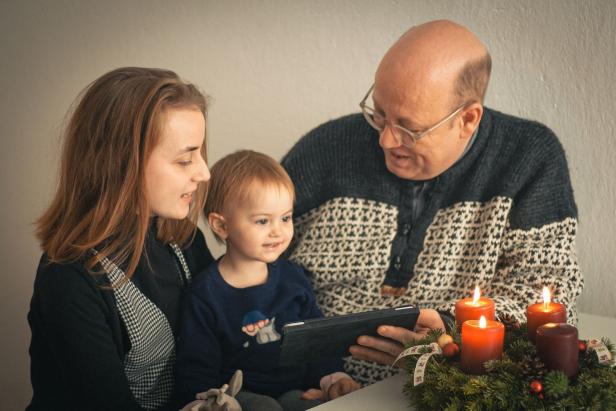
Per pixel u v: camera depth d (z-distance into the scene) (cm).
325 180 164
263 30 208
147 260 128
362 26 193
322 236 161
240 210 138
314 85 204
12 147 255
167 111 117
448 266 154
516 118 158
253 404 129
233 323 137
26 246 258
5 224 259
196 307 135
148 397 133
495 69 182
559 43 173
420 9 186
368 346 122
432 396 100
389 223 158
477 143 152
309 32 201
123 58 234
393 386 115
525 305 144
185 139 119
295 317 144
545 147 154
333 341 117
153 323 129
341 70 198
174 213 123
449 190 154
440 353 108
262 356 138
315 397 135
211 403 119
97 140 118
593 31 168
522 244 152
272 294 142
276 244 140
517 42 177
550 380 94
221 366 139
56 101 246
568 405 94
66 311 117
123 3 229
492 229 151
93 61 238
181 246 141
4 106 255
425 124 136
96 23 235
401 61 134
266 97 212
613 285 182
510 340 113
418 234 155
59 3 239
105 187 119
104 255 120
